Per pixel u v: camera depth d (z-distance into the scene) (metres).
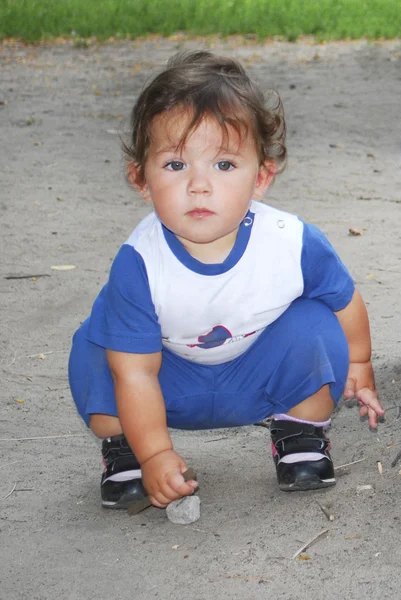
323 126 10.72
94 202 7.85
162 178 3.00
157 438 3.13
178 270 3.11
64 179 8.57
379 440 3.75
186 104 2.95
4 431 4.15
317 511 3.24
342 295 3.37
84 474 3.72
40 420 4.27
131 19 18.80
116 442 3.43
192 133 2.94
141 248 3.15
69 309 5.59
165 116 2.96
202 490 3.50
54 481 3.66
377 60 15.13
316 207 7.64
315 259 3.26
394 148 9.81
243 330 3.24
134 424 3.14
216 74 3.05
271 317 3.27
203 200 2.96
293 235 3.21
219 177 2.97
